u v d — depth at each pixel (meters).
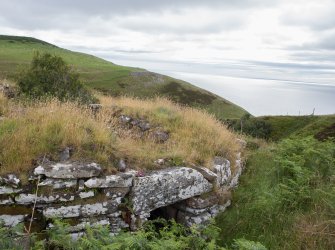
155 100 14.07
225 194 8.18
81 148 6.74
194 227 6.20
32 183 5.94
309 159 9.43
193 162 8.26
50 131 6.88
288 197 7.48
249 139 15.12
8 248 4.66
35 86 13.48
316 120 47.94
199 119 10.95
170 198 7.16
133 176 6.74
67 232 5.85
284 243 6.19
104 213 6.34
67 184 6.11
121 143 7.73
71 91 14.01
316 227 6.07
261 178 9.46
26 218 5.80
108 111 10.83
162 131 9.91
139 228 6.55
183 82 95.44
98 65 123.25
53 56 15.01
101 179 6.36
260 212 7.32
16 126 7.02
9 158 6.04
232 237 6.96
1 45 131.50
